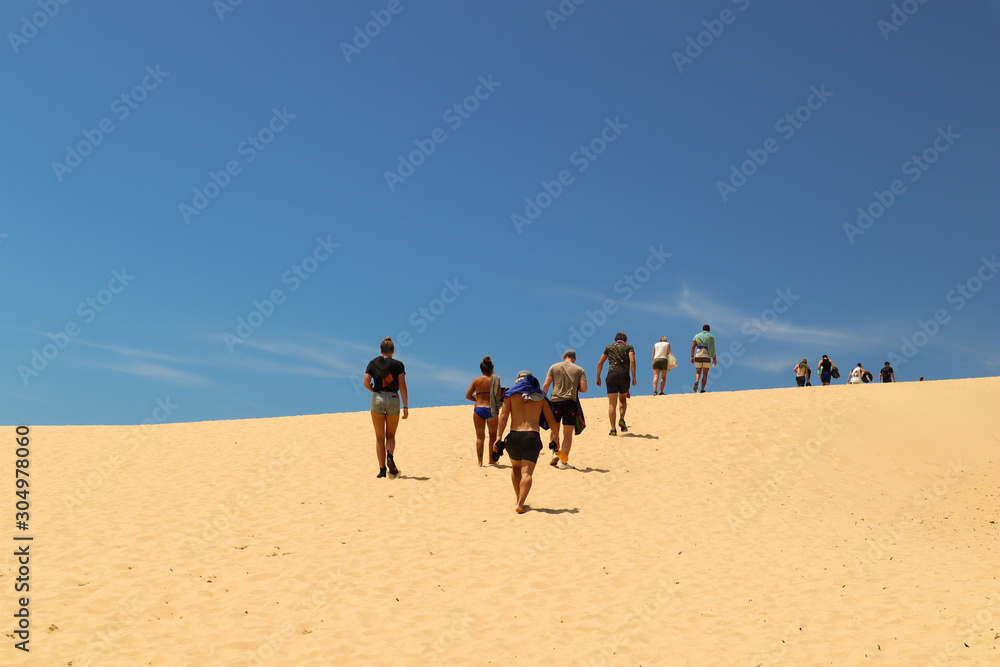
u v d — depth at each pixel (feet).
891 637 17.72
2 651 16.24
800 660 16.65
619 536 27.89
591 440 44.52
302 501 32.53
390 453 36.68
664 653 17.37
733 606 20.63
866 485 38.60
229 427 53.31
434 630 18.78
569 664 16.79
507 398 31.60
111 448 46.16
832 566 24.71
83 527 28.19
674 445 43.39
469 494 33.65
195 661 16.51
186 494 34.30
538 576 23.24
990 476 42.24
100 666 15.93
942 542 29.27
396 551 25.50
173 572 22.86
